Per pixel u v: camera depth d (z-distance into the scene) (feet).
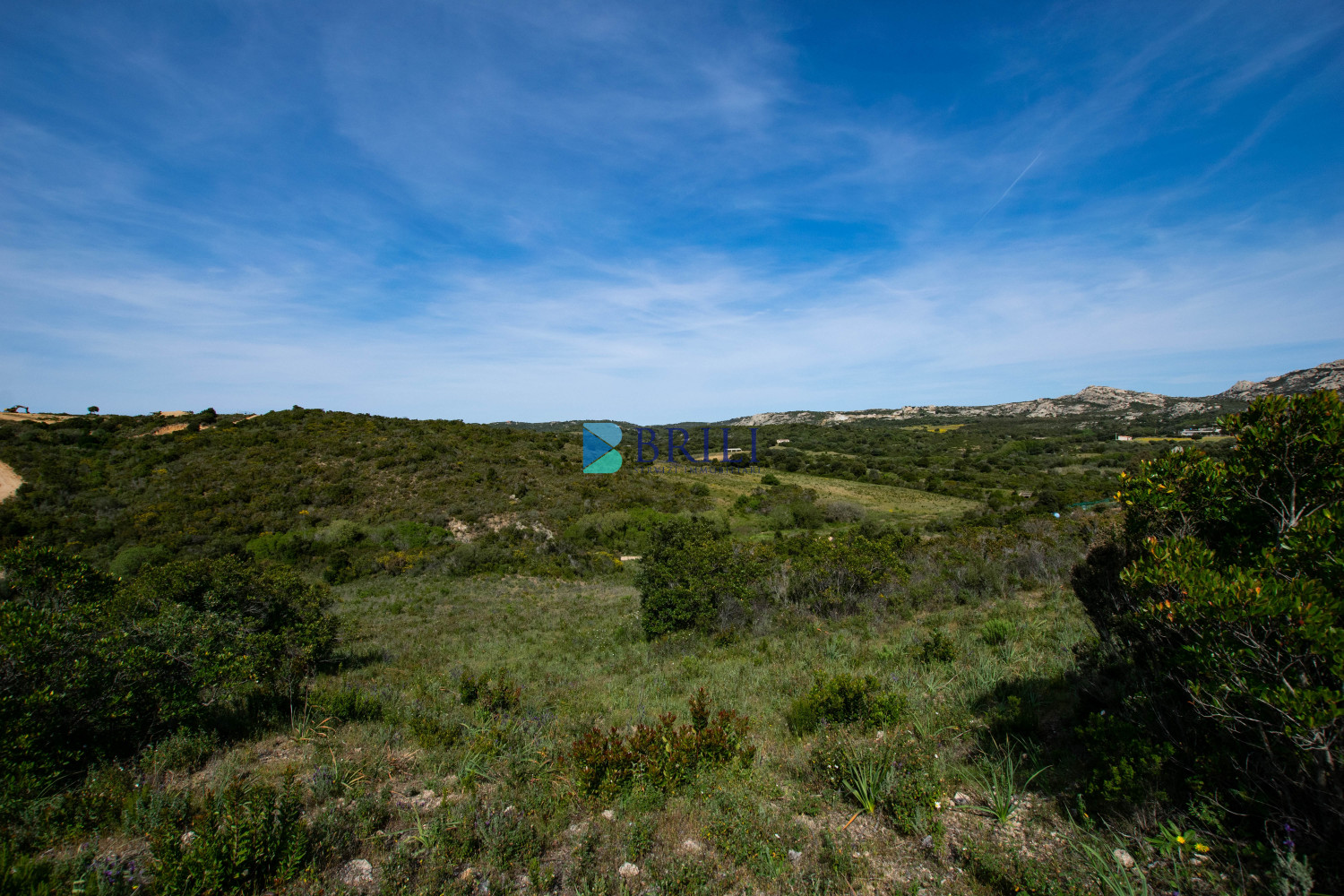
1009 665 24.12
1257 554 12.01
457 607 67.31
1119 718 14.17
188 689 19.54
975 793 14.25
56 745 16.03
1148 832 11.33
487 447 155.43
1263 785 10.75
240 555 93.86
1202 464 13.82
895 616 40.60
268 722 21.85
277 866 11.78
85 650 17.16
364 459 133.28
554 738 20.42
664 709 24.40
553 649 42.32
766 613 43.78
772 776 16.39
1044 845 11.68
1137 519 15.10
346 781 16.31
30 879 10.59
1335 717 8.86
